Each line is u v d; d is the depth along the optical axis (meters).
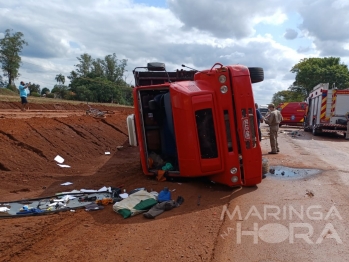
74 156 10.96
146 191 6.18
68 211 5.62
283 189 6.88
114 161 11.15
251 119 6.54
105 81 64.00
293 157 11.34
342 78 54.59
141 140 7.60
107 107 35.22
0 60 55.91
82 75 74.56
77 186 7.48
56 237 4.56
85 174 8.99
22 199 6.34
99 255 4.02
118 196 6.46
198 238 4.48
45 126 12.19
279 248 4.16
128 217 5.33
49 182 7.90
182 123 6.57
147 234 4.64
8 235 4.55
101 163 10.75
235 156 6.58
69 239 4.50
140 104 7.56
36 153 9.88
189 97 6.39
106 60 81.06
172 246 4.25
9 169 8.40
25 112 19.09
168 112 7.40
